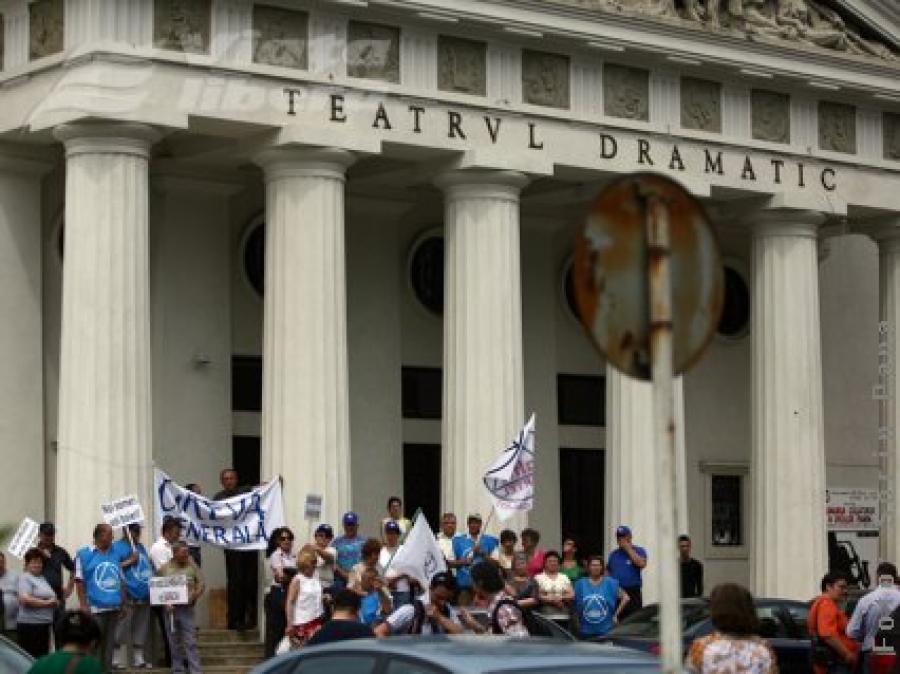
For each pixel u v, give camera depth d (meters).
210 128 36.94
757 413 44.75
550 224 46.50
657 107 42.44
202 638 37.41
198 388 40.81
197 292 40.94
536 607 33.25
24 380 38.56
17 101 37.12
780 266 44.72
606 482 42.25
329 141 37.34
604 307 11.40
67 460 35.41
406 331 44.53
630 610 37.06
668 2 42.22
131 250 35.66
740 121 43.94
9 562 37.09
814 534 44.16
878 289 51.75
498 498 35.12
